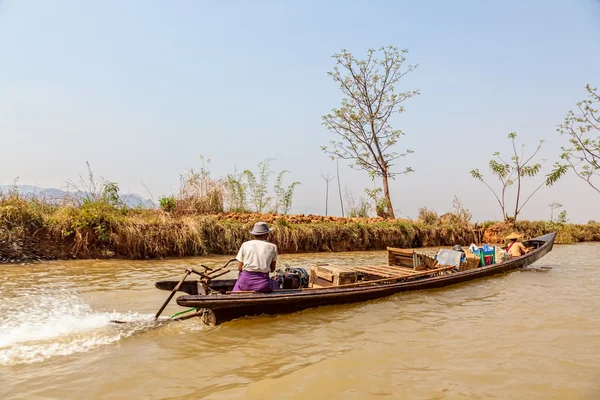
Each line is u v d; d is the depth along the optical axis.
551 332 5.61
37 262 10.77
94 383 3.93
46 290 7.79
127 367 4.32
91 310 6.53
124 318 6.12
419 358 4.62
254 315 6.14
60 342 5.09
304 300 6.47
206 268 6.65
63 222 11.74
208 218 14.20
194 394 3.71
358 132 23.12
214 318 5.81
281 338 5.32
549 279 9.95
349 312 6.67
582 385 3.94
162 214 14.12
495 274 10.29
